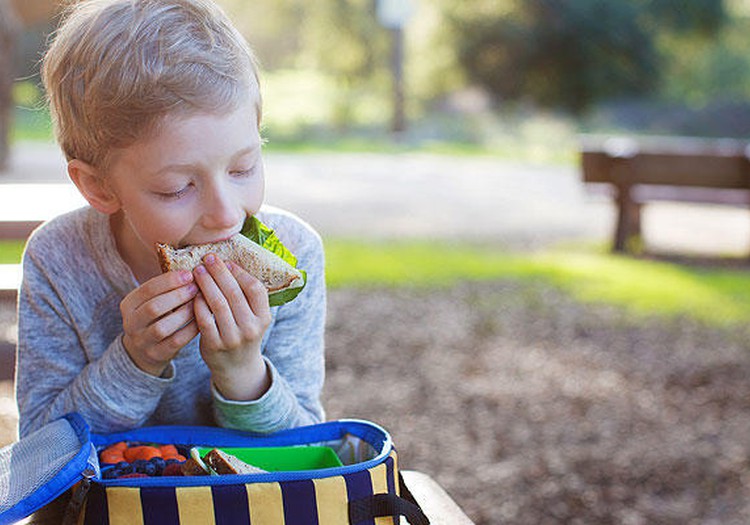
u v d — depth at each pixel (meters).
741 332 6.19
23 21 10.97
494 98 23.19
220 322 1.41
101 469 1.40
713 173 8.22
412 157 16.52
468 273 7.70
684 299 6.99
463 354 5.69
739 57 24.55
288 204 10.92
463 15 22.72
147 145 1.34
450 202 11.59
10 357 3.10
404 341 5.87
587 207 11.45
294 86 22.67
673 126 21.78
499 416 4.77
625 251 8.73
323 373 1.80
